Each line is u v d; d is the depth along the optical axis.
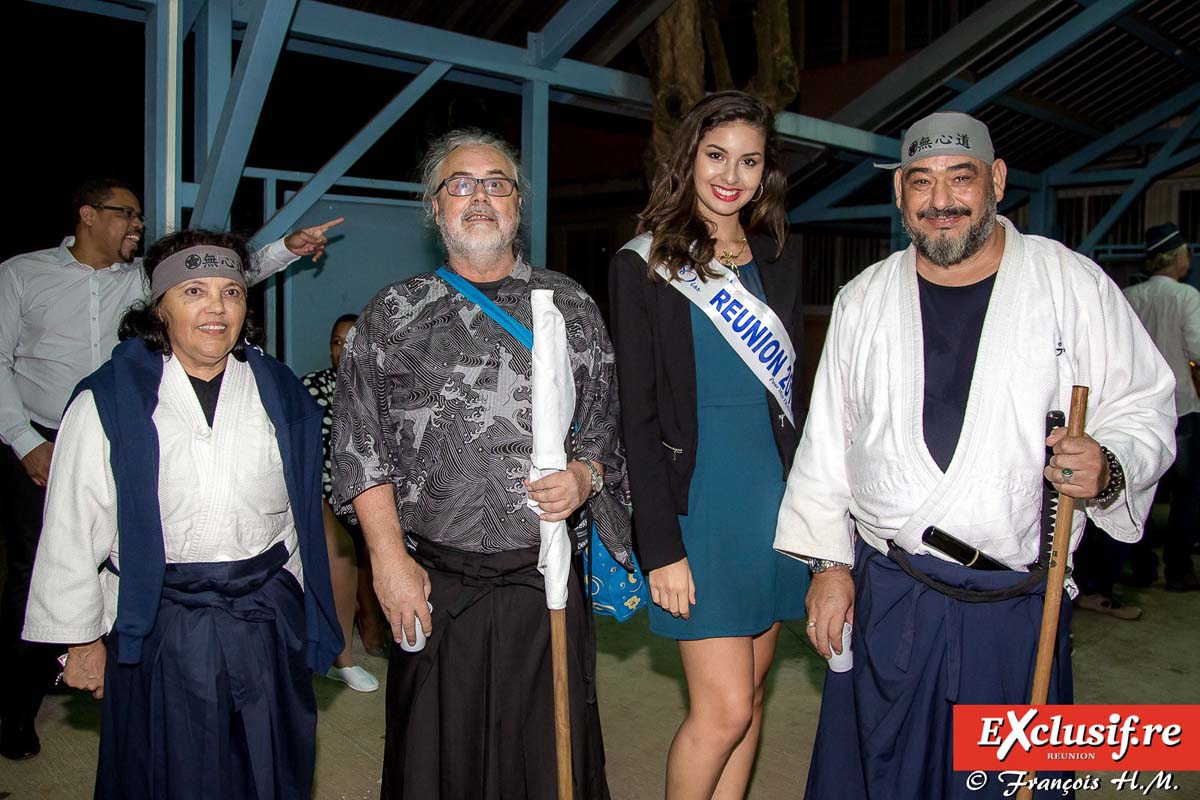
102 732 2.00
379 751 3.18
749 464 2.26
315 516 2.10
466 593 1.97
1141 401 1.96
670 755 2.34
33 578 1.90
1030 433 1.88
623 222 11.09
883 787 2.02
